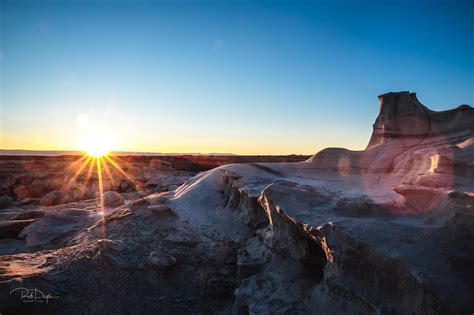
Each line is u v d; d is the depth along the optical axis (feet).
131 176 130.82
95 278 30.71
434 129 55.77
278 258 29.32
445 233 19.06
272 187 33.09
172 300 29.78
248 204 45.19
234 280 31.91
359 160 59.52
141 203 50.65
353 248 20.03
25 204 84.48
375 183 47.73
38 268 30.86
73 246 38.52
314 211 26.96
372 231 20.27
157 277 31.73
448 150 32.65
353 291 19.53
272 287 26.22
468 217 19.07
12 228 52.21
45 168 149.79
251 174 62.75
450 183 26.23
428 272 16.21
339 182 52.47
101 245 34.99
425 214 22.45
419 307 16.06
